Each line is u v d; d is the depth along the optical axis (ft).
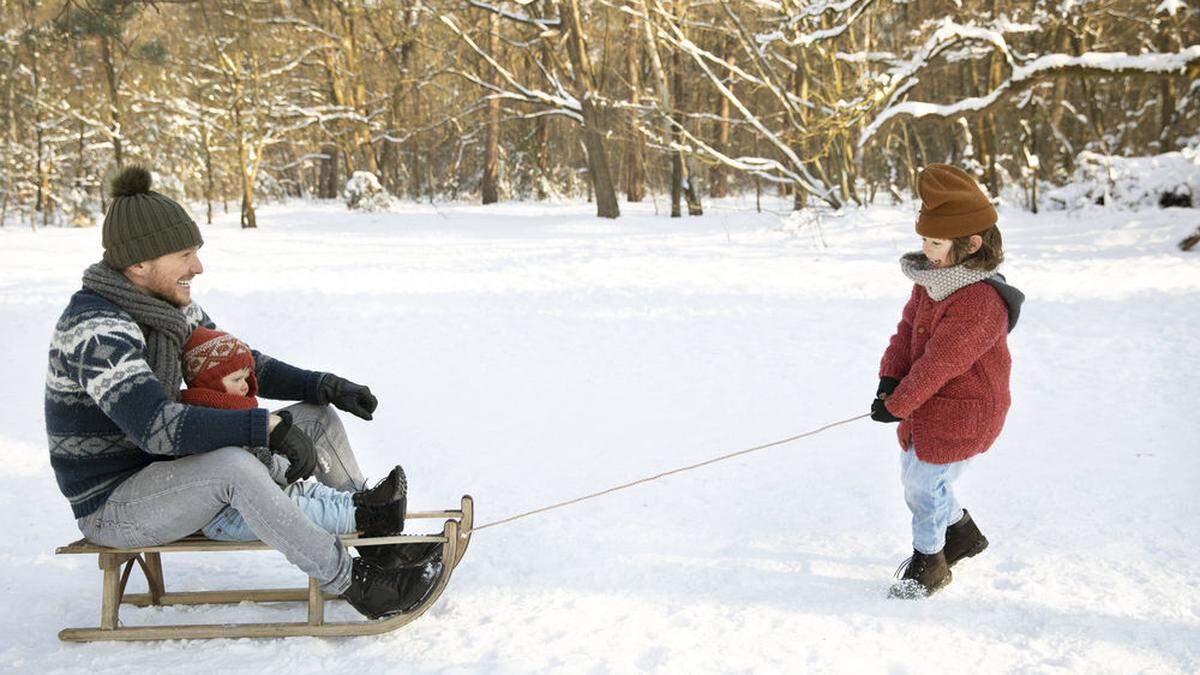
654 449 18.49
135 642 10.42
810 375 24.79
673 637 10.32
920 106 55.16
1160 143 96.12
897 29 97.71
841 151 79.77
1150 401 20.54
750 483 16.06
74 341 9.60
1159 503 14.33
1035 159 71.72
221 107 117.39
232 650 10.18
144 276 10.12
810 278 43.39
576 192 162.50
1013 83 51.57
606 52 102.68
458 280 46.26
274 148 171.12
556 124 163.53
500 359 27.81
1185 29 82.58
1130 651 9.78
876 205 89.76
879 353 27.25
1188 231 44.91
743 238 66.80
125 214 9.89
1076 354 25.52
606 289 41.70
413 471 17.30
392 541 10.29
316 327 33.37
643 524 14.14
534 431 20.10
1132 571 11.82
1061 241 51.44
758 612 10.93
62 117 122.31
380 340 30.96
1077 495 14.84
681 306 36.63
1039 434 18.43
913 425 11.35
